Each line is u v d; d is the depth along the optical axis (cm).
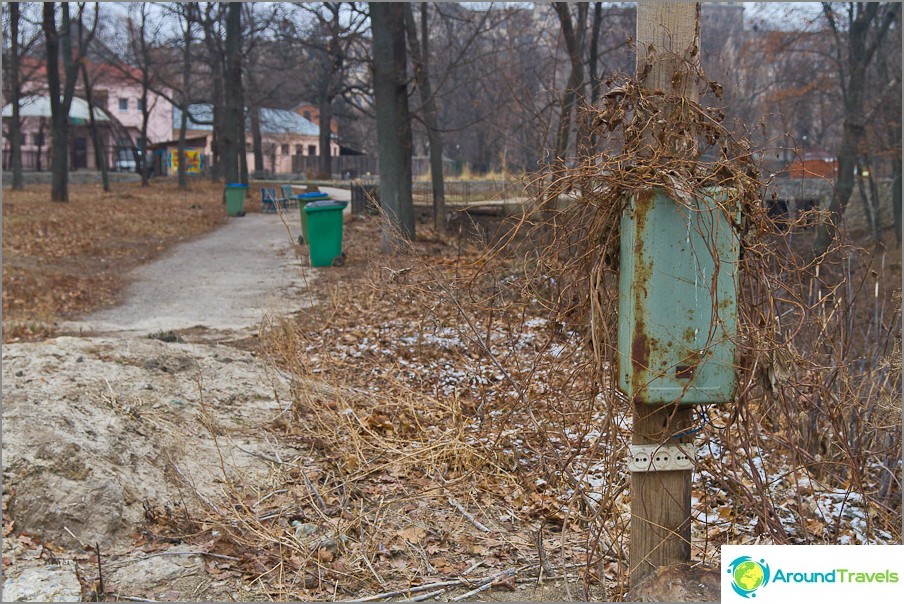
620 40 1867
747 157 353
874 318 540
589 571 420
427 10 2453
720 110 357
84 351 751
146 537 469
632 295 339
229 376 752
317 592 423
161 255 2100
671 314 337
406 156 2012
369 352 886
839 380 486
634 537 365
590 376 395
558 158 368
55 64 3553
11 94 4744
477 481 543
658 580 354
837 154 2478
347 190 4859
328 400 704
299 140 8625
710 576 357
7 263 1712
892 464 557
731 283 339
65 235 2319
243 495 525
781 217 371
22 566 422
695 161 341
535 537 474
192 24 4969
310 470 577
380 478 570
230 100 4244
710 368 342
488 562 457
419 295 705
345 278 1522
